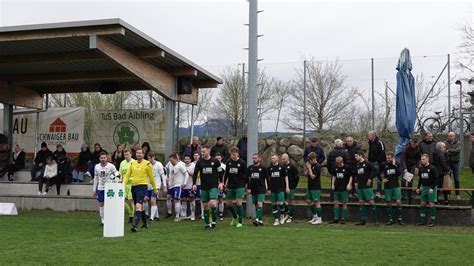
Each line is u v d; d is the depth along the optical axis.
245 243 9.73
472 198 13.59
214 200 12.20
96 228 12.22
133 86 20.39
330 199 15.71
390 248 9.23
